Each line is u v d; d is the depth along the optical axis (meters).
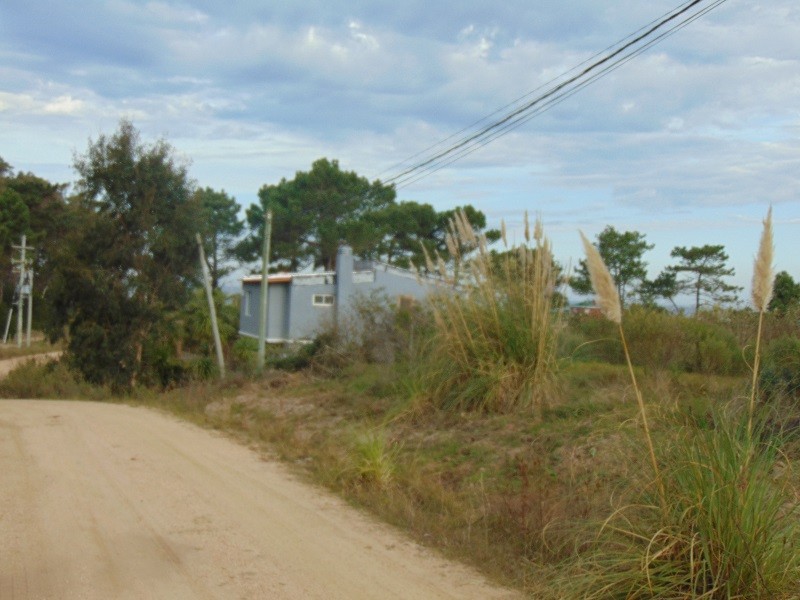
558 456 9.12
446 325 12.52
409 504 8.15
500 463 9.53
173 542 6.84
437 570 6.34
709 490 5.18
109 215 26.03
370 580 6.04
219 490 8.85
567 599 5.47
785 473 5.41
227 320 39.09
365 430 10.98
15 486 8.71
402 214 42.69
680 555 5.21
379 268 34.62
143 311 25.70
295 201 44.19
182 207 26.64
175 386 26.03
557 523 6.76
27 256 56.75
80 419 15.04
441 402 12.09
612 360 13.72
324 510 8.16
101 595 5.55
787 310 14.62
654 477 5.67
